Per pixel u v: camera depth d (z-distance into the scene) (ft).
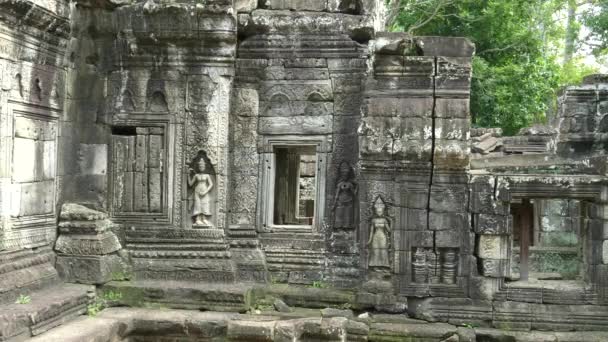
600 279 26.78
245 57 31.17
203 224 30.17
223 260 29.99
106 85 31.12
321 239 30.50
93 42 30.99
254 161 31.17
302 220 45.14
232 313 28.17
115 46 30.78
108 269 29.32
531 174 28.14
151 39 30.01
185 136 30.45
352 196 30.30
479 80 63.93
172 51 30.27
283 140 31.01
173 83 30.50
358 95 30.37
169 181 30.50
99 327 25.05
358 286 29.43
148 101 30.71
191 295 28.68
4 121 25.13
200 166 30.19
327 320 26.61
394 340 26.48
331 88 30.63
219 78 30.30
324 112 30.71
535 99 65.82
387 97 28.19
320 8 31.48
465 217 27.68
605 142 32.96
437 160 27.66
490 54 68.03
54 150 29.37
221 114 30.30
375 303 28.12
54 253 29.14
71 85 30.71
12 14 25.02
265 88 31.17
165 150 30.58
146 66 30.66
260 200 31.12
